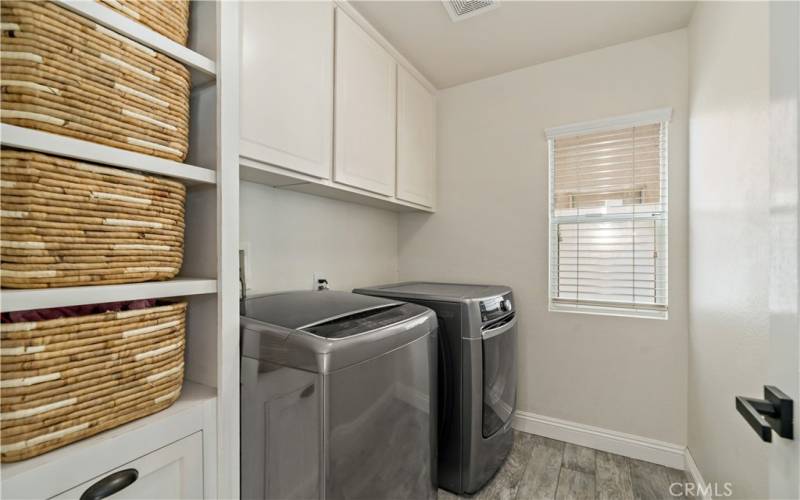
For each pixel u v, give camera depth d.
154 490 0.77
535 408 2.29
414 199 2.33
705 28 1.60
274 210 1.76
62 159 0.64
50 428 0.62
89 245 0.68
